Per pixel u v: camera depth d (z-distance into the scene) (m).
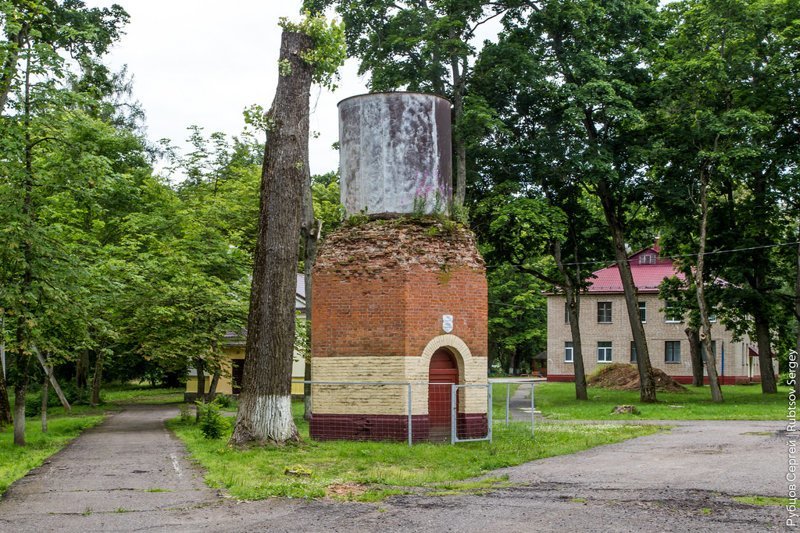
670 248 44.34
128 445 21.84
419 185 21.61
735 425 25.52
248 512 11.52
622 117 35.94
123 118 54.16
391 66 36.06
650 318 63.12
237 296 33.81
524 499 12.27
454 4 35.56
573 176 38.59
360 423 20.38
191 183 48.16
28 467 16.86
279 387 19.11
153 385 66.44
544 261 62.44
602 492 12.72
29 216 21.23
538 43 37.62
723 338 60.56
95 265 26.09
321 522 10.81
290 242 19.47
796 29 36.72
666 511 11.08
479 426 21.11
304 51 19.88
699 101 38.19
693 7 37.97
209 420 23.19
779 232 41.09
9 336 21.62
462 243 21.48
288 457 17.31
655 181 39.44
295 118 19.70
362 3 36.09
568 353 66.00
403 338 20.19
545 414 32.88
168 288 30.59
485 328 21.58
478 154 37.81
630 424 26.52
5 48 21.39
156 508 11.87
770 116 37.09
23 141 21.09
